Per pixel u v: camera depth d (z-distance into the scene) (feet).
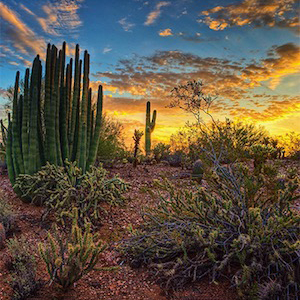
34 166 19.16
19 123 20.35
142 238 12.25
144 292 10.24
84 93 21.52
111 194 16.55
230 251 10.62
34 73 20.01
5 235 13.64
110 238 14.60
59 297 9.68
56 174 17.35
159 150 37.50
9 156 20.62
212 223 11.82
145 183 24.07
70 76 21.95
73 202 16.46
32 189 18.24
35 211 17.84
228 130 15.17
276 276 9.34
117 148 34.71
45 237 14.26
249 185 11.63
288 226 10.02
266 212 12.04
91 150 22.24
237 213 11.63
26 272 10.34
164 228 12.26
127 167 31.32
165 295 9.96
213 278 9.67
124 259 12.62
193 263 10.41
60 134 21.30
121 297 9.95
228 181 12.74
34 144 19.15
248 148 15.01
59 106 21.17
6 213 15.21
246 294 8.96
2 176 27.07
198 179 17.61
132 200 19.93
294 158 31.37
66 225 15.51
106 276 11.34
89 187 16.80
